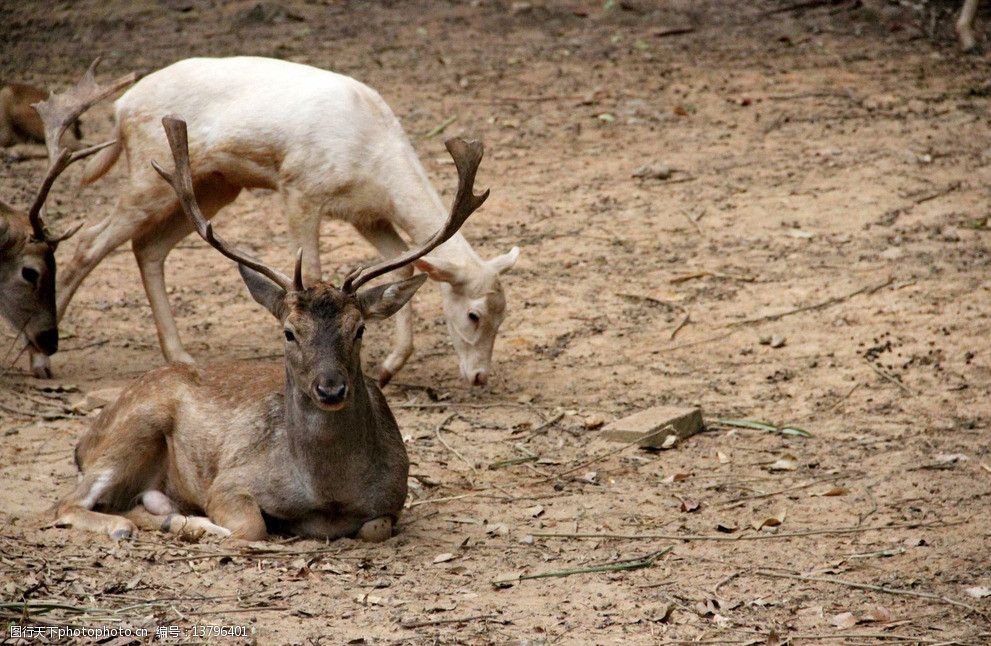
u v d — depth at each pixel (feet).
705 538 35.91
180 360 51.29
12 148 81.10
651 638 28.91
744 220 67.67
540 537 35.94
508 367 52.44
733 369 51.49
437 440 44.73
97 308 58.95
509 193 72.38
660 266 62.59
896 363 51.01
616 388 49.96
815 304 57.36
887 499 38.83
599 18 108.06
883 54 98.32
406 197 48.49
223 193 52.11
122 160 79.30
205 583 31.09
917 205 68.64
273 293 34.32
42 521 34.96
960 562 33.88
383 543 35.04
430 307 60.08
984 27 105.50
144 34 104.32
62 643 27.22
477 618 29.63
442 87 90.53
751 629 29.63
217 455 35.53
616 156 77.56
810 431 45.21
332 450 33.55
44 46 101.35
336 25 106.42
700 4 110.52
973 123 81.61
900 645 28.99
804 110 84.74
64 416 45.24
